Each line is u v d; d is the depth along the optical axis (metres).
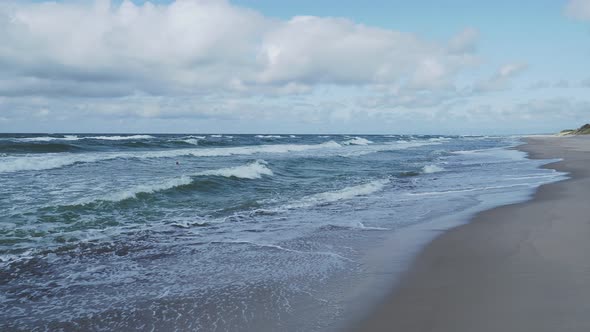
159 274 5.53
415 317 3.93
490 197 11.30
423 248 6.45
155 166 19.94
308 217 9.26
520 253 5.80
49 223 8.34
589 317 3.66
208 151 32.25
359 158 28.33
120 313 4.33
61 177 15.05
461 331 3.56
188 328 3.95
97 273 5.59
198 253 6.48
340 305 4.35
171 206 10.54
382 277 5.18
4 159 19.50
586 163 21.19
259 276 5.40
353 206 10.57
